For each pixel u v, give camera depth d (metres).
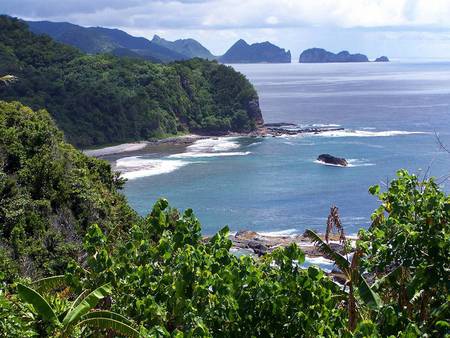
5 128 48.59
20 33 186.00
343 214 76.44
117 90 165.62
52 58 182.00
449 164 102.94
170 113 166.00
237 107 173.00
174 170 107.75
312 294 12.81
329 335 12.28
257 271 13.55
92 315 13.48
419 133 143.62
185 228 15.84
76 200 45.16
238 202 84.25
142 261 15.46
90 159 56.25
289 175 100.94
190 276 13.71
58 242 38.44
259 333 12.83
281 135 152.50
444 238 12.85
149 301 13.60
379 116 185.12
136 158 122.56
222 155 123.75
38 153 47.97
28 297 13.27
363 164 107.69
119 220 46.16
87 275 15.45
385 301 15.19
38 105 146.88
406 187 14.66
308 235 16.20
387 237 13.83
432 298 14.23
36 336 14.83
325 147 128.12
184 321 13.38
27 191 43.00
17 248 35.91
